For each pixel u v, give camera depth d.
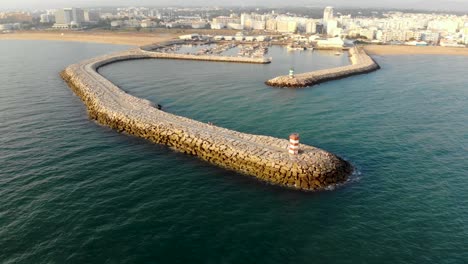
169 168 46.44
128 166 46.69
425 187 41.81
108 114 65.50
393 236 32.66
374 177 44.19
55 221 33.97
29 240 31.20
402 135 59.59
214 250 30.73
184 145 52.91
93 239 31.50
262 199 39.03
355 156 50.62
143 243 31.25
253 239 32.25
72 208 36.19
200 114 70.81
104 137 57.78
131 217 34.97
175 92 90.38
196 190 40.75
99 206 36.69
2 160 47.53
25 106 76.12
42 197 38.16
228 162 47.56
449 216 35.88
